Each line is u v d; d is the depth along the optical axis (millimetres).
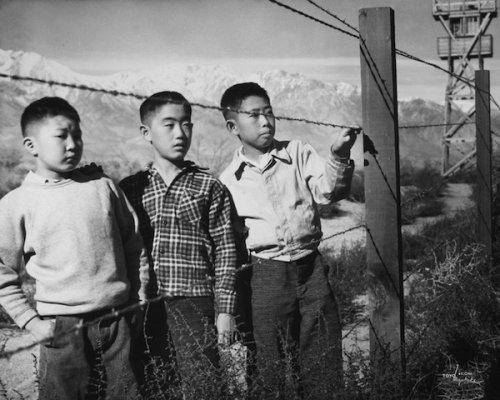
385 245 2889
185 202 2748
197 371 2518
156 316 2752
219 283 2791
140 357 2725
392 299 2908
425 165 19953
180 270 2719
